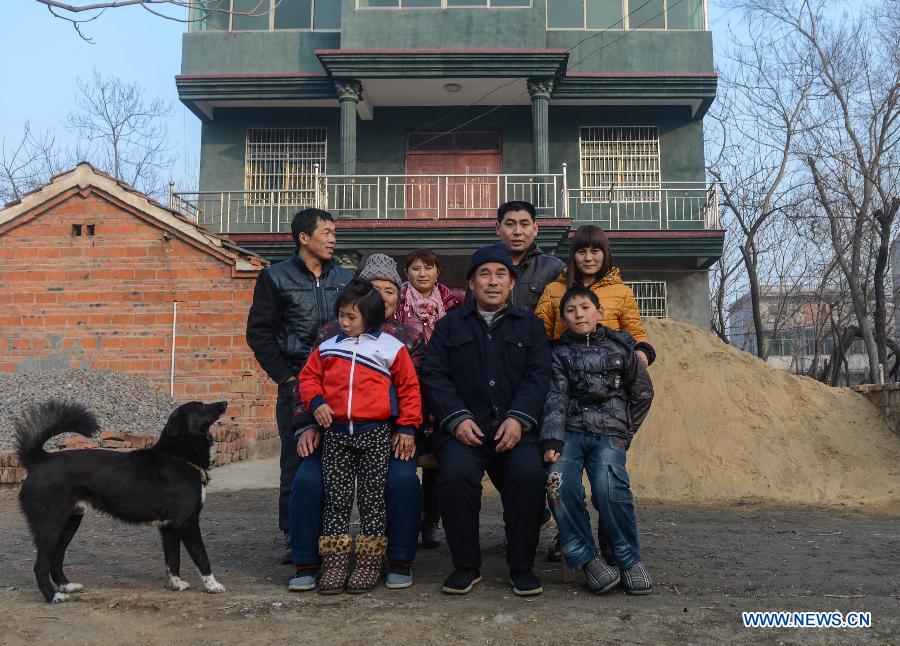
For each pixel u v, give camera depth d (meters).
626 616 3.63
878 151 19.05
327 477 4.26
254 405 11.60
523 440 4.23
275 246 16.33
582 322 4.31
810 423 9.94
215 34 18.06
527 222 5.10
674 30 18.03
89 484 4.03
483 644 3.26
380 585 4.30
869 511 7.89
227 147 18.22
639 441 9.73
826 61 19.86
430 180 18.16
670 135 18.19
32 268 12.02
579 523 4.16
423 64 16.67
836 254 19.78
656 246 16.83
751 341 30.39
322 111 18.25
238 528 6.46
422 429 4.68
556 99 17.69
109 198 12.05
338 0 18.17
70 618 3.68
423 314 5.31
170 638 3.39
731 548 5.56
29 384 10.85
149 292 11.88
